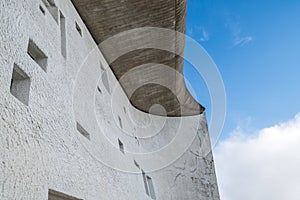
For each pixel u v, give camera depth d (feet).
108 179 14.44
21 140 7.32
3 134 6.61
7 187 6.29
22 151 7.23
